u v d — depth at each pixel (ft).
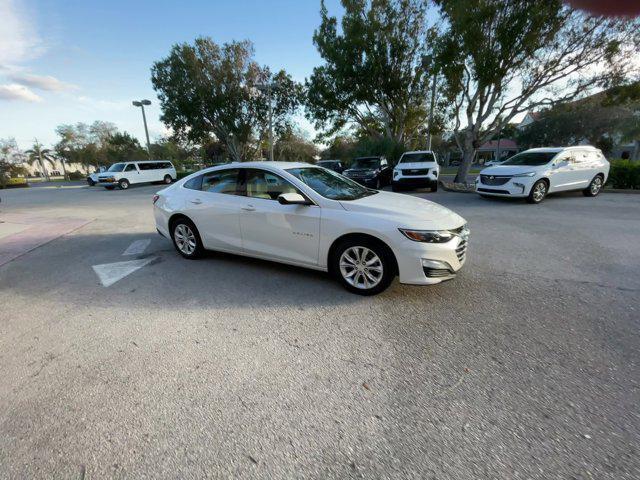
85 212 35.83
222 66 88.33
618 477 5.36
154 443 6.26
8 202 49.78
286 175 13.60
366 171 48.91
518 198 34.55
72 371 8.43
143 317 11.12
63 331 10.39
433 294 12.24
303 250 13.08
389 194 14.65
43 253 19.34
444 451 5.94
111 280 14.55
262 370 8.27
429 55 55.42
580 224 22.75
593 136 122.72
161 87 93.40
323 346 9.23
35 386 7.91
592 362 8.25
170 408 7.11
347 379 7.89
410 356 8.69
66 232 25.05
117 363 8.70
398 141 73.67
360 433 6.38
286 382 7.83
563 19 38.55
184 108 90.53
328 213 12.31
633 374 7.77
